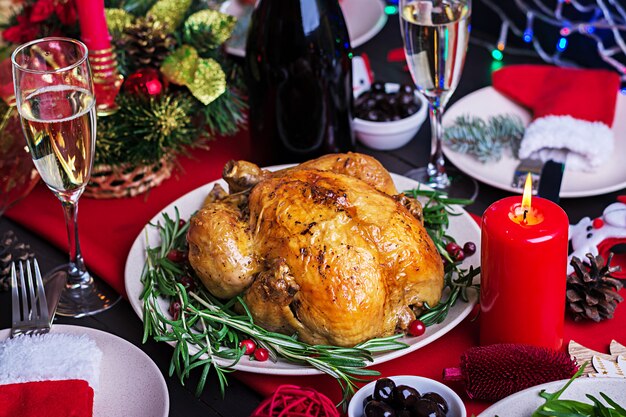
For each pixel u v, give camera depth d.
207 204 1.21
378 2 1.65
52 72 1.09
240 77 1.39
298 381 1.11
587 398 1.03
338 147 1.34
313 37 1.27
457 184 1.36
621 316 1.16
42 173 1.14
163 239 1.22
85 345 1.10
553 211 1.07
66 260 1.29
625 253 1.24
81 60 1.11
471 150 1.37
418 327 1.11
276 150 1.34
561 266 1.07
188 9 1.37
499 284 1.08
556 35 1.69
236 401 1.11
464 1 1.23
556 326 1.10
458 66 1.27
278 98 1.30
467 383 1.07
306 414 0.99
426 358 1.13
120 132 1.30
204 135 1.37
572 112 1.37
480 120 1.40
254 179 1.17
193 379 1.13
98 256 1.27
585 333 1.14
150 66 1.31
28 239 1.32
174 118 1.29
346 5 1.66
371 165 1.19
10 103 1.30
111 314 1.21
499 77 1.46
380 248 1.10
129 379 1.09
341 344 1.09
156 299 1.16
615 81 1.40
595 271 1.15
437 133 1.34
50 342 1.10
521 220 1.07
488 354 1.06
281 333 1.12
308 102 1.30
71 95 1.10
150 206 1.34
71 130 1.10
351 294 1.08
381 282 1.09
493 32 1.78
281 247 1.09
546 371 1.05
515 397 1.02
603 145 1.33
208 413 1.10
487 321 1.11
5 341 1.12
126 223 1.32
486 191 1.35
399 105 1.41
